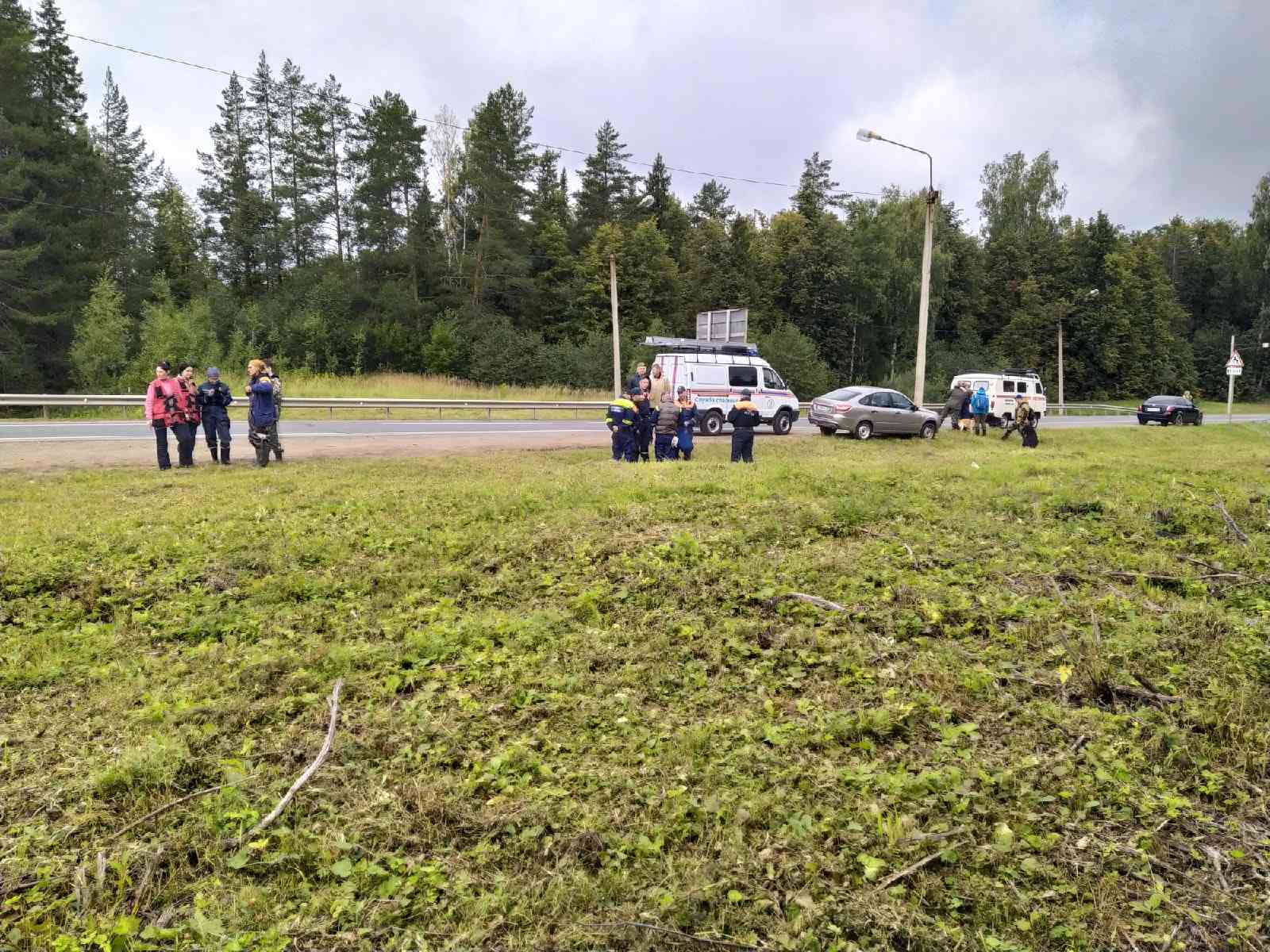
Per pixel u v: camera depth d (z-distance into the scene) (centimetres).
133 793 412
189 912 330
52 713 510
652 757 446
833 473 1259
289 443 1839
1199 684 513
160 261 5716
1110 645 567
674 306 6303
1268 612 625
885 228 6662
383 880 349
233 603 698
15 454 1546
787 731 469
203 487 1181
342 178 5672
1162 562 751
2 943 311
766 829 380
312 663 580
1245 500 981
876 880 341
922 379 2542
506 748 457
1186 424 3806
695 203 9125
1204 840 372
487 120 5519
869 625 623
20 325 3928
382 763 446
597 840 367
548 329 5925
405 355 5009
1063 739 458
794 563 753
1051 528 901
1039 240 7706
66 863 360
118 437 1855
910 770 429
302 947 311
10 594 712
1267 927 316
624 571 756
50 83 4403
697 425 2319
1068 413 5269
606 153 7012
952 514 954
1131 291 7788
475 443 1934
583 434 2238
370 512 1004
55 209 4062
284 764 445
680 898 327
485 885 345
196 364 3997
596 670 569
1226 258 9275
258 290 5591
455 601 712
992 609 646
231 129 5622
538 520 947
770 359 5472
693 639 610
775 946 306
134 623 658
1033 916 318
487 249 5497
